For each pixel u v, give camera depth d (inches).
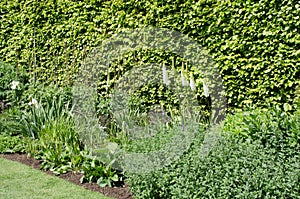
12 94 243.6
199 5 201.2
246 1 185.3
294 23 174.9
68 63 259.9
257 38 187.5
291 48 178.2
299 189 117.6
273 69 184.5
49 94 215.9
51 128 195.6
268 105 174.4
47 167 186.7
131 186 146.1
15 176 176.6
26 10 282.8
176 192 131.4
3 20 298.2
